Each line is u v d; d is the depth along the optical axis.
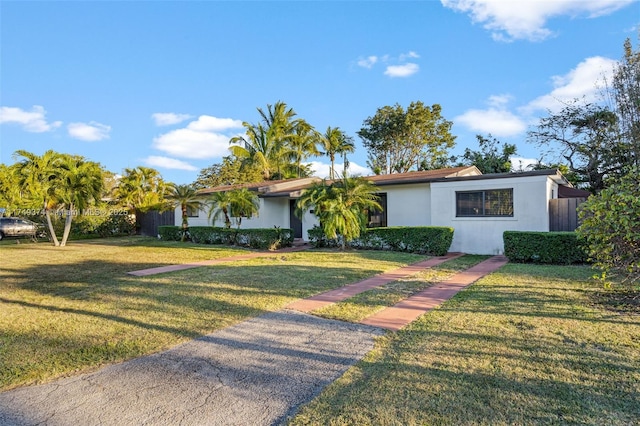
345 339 4.61
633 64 20.31
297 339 4.66
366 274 8.98
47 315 5.89
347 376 3.57
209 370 3.80
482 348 4.16
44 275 9.73
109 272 10.09
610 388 3.20
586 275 8.16
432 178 14.07
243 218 19.50
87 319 5.64
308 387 3.38
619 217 5.41
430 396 3.13
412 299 6.58
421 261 11.27
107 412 3.01
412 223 15.17
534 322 5.02
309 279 8.38
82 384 3.52
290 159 34.41
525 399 3.04
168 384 3.49
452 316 5.42
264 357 4.11
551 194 13.18
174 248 16.47
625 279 5.96
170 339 4.73
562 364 3.70
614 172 22.16
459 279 8.41
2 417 2.96
